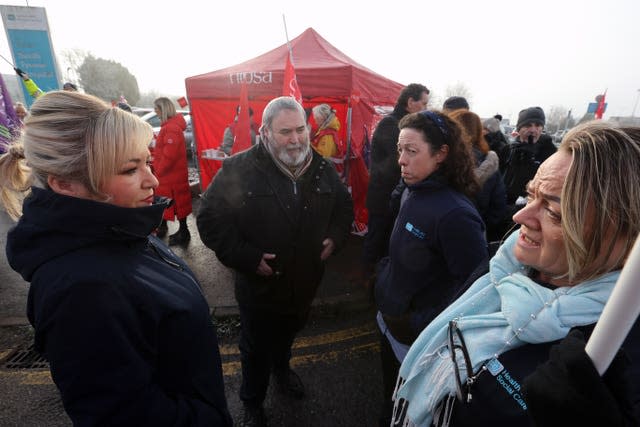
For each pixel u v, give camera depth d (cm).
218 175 174
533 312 67
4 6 605
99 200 79
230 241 168
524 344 69
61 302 66
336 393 216
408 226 143
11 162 92
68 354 67
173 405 81
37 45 634
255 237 170
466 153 140
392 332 150
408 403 98
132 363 72
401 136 145
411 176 145
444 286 138
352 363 242
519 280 75
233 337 266
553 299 66
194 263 378
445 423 79
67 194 77
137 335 75
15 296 314
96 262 72
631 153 55
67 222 72
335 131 418
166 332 82
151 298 78
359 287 325
